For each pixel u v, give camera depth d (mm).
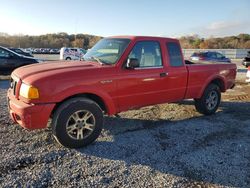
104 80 4453
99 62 4832
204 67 6258
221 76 6715
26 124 3959
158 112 6648
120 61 4703
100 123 4465
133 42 4895
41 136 4723
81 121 4285
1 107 6621
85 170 3631
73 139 4230
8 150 4125
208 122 5977
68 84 4105
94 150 4266
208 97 6457
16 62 12820
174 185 3344
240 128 5609
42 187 3199
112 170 3660
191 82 5945
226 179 3520
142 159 4016
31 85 3910
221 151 4387
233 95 9445
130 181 3400
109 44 5148
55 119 4102
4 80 11945
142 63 5047
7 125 5234
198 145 4617
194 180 3477
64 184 3279
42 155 4004
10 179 3324
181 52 5773
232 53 43250
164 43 5426
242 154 4297
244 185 3391
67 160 3902
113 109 4699
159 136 4984
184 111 6840
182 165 3863
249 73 11867
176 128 5473
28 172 3520
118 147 4410
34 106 3916
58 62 5027
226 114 6738
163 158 4070
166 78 5391
